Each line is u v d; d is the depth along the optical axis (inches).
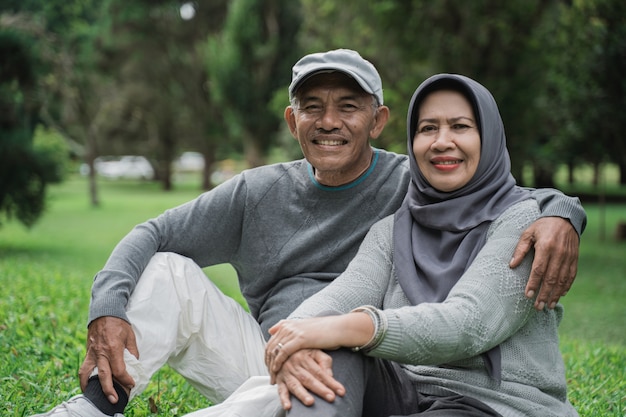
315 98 116.4
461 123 102.3
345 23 594.2
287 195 123.5
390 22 530.3
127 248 113.5
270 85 1091.9
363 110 117.5
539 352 97.1
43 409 131.3
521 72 531.2
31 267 376.2
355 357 88.5
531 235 95.1
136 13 1267.2
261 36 1079.0
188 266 114.3
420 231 105.0
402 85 534.0
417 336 88.0
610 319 362.6
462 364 95.9
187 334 113.4
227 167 2130.9
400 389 95.6
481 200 101.7
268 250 123.2
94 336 104.4
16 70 538.3
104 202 1156.5
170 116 1418.6
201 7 1333.7
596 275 492.4
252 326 119.9
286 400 85.7
